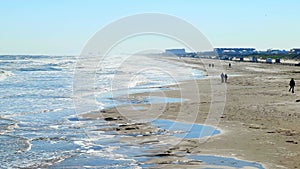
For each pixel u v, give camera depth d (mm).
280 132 17609
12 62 135750
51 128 19594
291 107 25422
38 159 13750
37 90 40906
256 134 17234
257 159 13195
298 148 14680
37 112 25141
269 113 23031
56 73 73000
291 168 12109
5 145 15828
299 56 137250
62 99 32594
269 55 168250
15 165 12992
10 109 26828
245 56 175375
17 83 50500
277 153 13945
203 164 12750
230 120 20875
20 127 19938
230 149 14633
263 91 36750
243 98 30953
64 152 14711
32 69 87812
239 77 58094
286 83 46688
